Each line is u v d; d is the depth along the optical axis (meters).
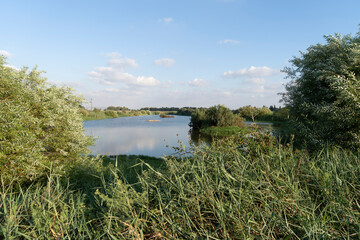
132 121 60.34
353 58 6.20
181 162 2.69
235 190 1.95
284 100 9.02
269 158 2.63
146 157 12.05
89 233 1.78
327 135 5.95
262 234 1.57
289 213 1.84
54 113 6.32
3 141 4.68
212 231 1.76
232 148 3.05
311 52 8.05
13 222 1.76
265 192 1.95
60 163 5.93
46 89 6.80
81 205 2.14
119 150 15.86
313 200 2.06
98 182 4.20
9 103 5.18
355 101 5.17
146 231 1.87
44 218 1.85
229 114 33.62
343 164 2.58
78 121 7.37
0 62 5.89
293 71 8.95
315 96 7.68
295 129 6.40
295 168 2.44
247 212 1.78
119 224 1.89
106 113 86.88
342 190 1.99
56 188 2.47
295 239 1.65
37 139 5.55
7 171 4.41
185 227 1.78
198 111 37.97
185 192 2.08
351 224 1.71
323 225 1.63
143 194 2.07
